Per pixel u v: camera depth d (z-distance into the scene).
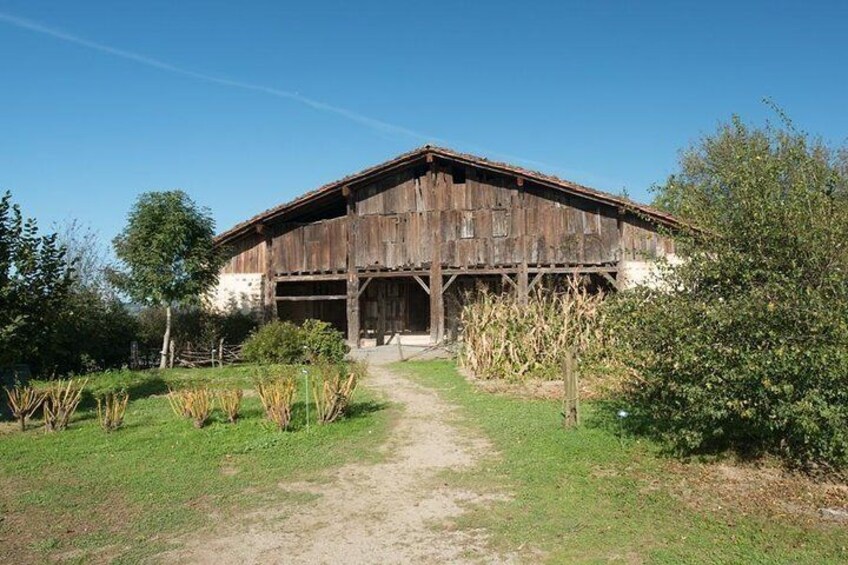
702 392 6.95
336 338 19.38
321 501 7.06
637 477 7.45
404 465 8.34
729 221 7.69
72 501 7.11
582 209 21.59
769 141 10.05
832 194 7.45
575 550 5.62
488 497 7.04
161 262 19.64
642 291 7.87
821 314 6.26
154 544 5.96
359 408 11.96
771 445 8.12
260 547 5.88
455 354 19.47
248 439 9.65
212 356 20.05
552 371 14.97
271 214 23.34
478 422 10.65
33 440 9.90
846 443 6.44
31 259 11.92
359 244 23.25
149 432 10.21
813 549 5.49
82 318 18.69
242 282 24.05
